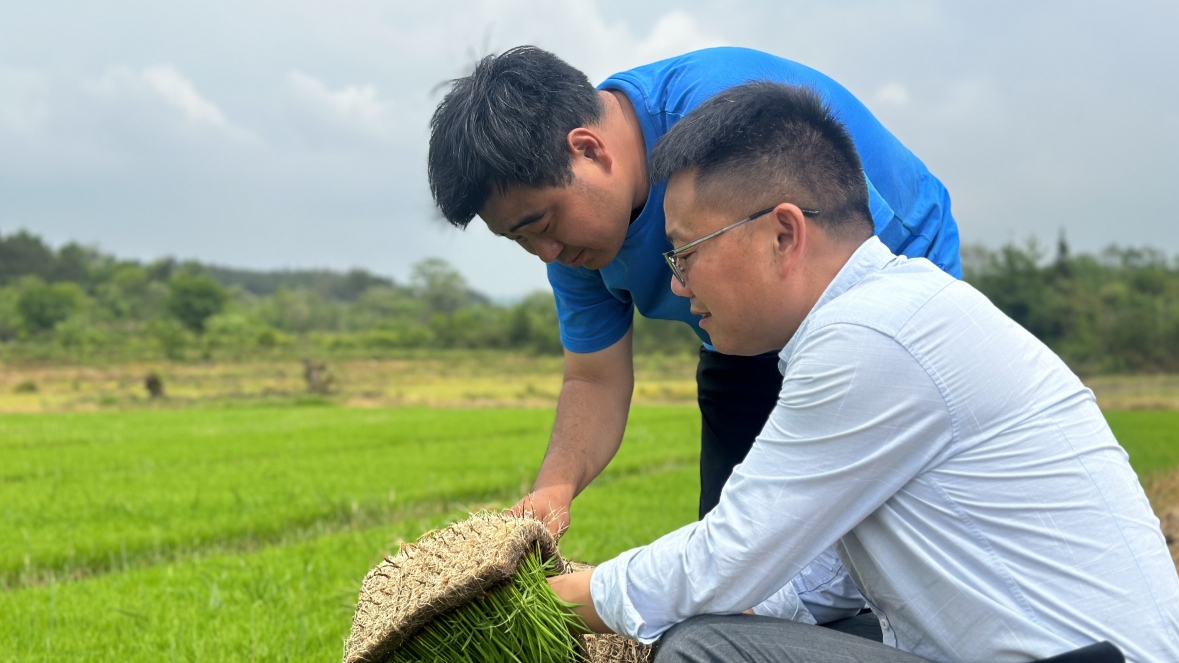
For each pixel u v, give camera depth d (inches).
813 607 92.0
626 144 86.7
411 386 1831.9
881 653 62.2
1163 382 1814.7
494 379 2101.4
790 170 64.7
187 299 3501.5
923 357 60.4
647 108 88.3
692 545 67.2
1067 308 2273.6
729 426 115.6
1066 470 59.7
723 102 67.1
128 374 2053.4
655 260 95.0
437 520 254.4
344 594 164.7
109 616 155.4
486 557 70.5
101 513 289.7
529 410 1034.7
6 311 3417.8
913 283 63.6
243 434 630.5
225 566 197.2
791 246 65.3
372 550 212.2
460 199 79.8
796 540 64.0
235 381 1916.8
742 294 66.9
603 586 70.5
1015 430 60.1
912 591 63.4
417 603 70.4
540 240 84.1
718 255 66.3
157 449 520.4
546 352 2977.4
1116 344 2087.8
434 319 3289.9
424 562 75.9
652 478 372.5
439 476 377.7
